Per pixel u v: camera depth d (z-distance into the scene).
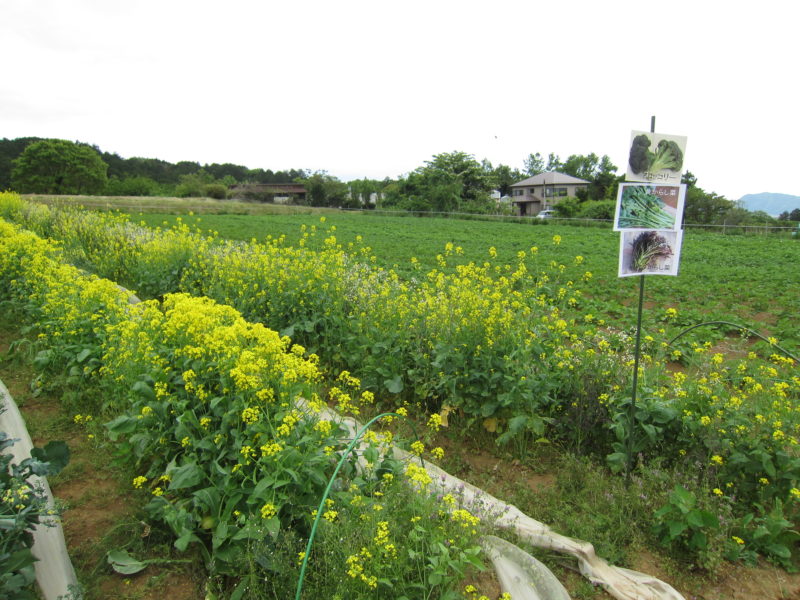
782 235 38.31
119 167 95.88
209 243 11.67
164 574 3.71
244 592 3.37
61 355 6.36
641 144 4.49
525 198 83.44
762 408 5.00
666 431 5.10
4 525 3.16
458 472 5.33
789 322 12.23
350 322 7.21
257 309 8.16
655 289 16.14
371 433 4.51
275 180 119.88
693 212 49.97
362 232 35.75
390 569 3.17
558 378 5.77
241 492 3.71
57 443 3.70
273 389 4.12
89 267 11.74
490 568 3.78
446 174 66.25
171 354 4.80
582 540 4.19
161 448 4.36
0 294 9.38
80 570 3.71
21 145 86.12
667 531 4.29
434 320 6.45
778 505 4.25
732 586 3.94
